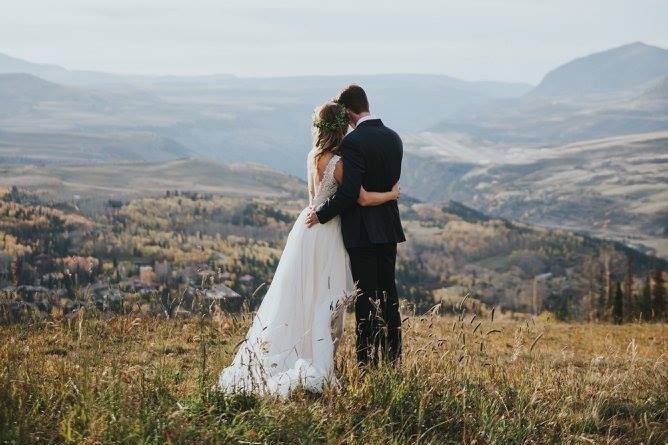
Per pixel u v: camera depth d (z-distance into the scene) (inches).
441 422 237.0
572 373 311.1
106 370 245.8
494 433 232.1
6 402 211.5
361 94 295.1
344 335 324.8
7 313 313.6
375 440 215.5
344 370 270.7
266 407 224.7
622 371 372.2
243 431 208.7
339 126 285.7
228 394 234.1
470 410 247.1
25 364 261.4
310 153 291.6
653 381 321.7
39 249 3644.2
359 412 235.0
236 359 273.0
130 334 325.7
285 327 279.0
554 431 241.8
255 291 285.7
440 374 260.1
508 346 467.8
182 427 201.9
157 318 370.6
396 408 238.5
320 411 225.6
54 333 329.7
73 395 225.9
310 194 294.7
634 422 255.4
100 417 204.8
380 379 251.8
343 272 288.4
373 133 285.1
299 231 288.0
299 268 283.6
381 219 285.7
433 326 298.4
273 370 270.2
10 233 5669.3
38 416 207.8
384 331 271.7
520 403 251.6
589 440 226.5
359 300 285.4
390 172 286.5
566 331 705.0
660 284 3011.8
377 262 289.4
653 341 663.1
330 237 287.4
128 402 220.2
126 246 6850.4
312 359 274.4
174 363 295.3
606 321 1177.4
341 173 286.7
